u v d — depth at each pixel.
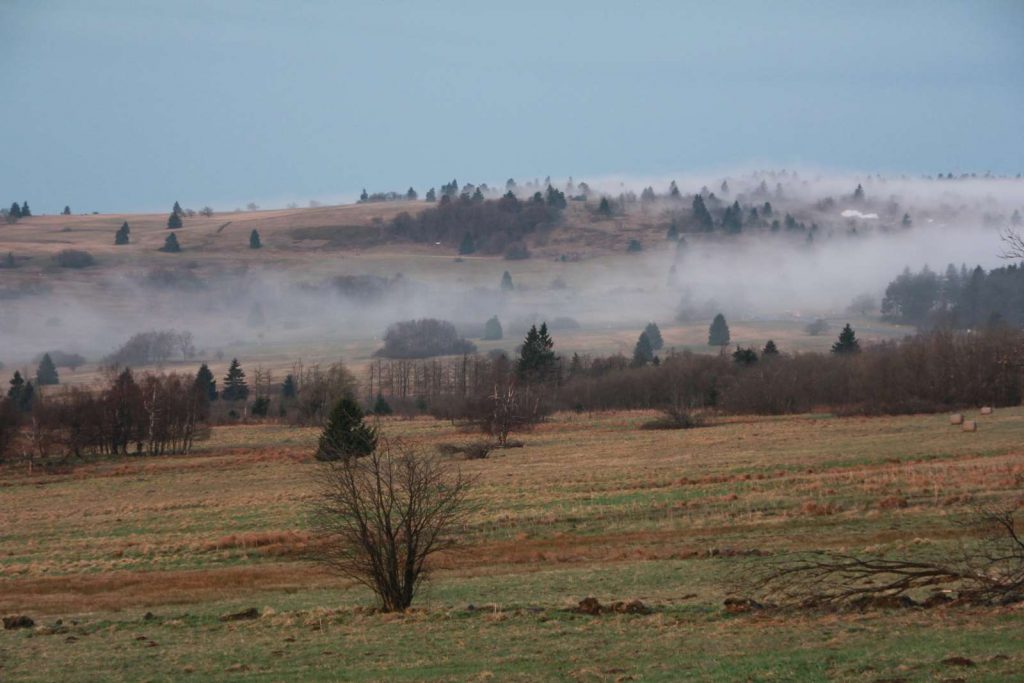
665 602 80.62
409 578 84.00
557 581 98.81
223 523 157.50
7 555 140.12
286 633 75.75
